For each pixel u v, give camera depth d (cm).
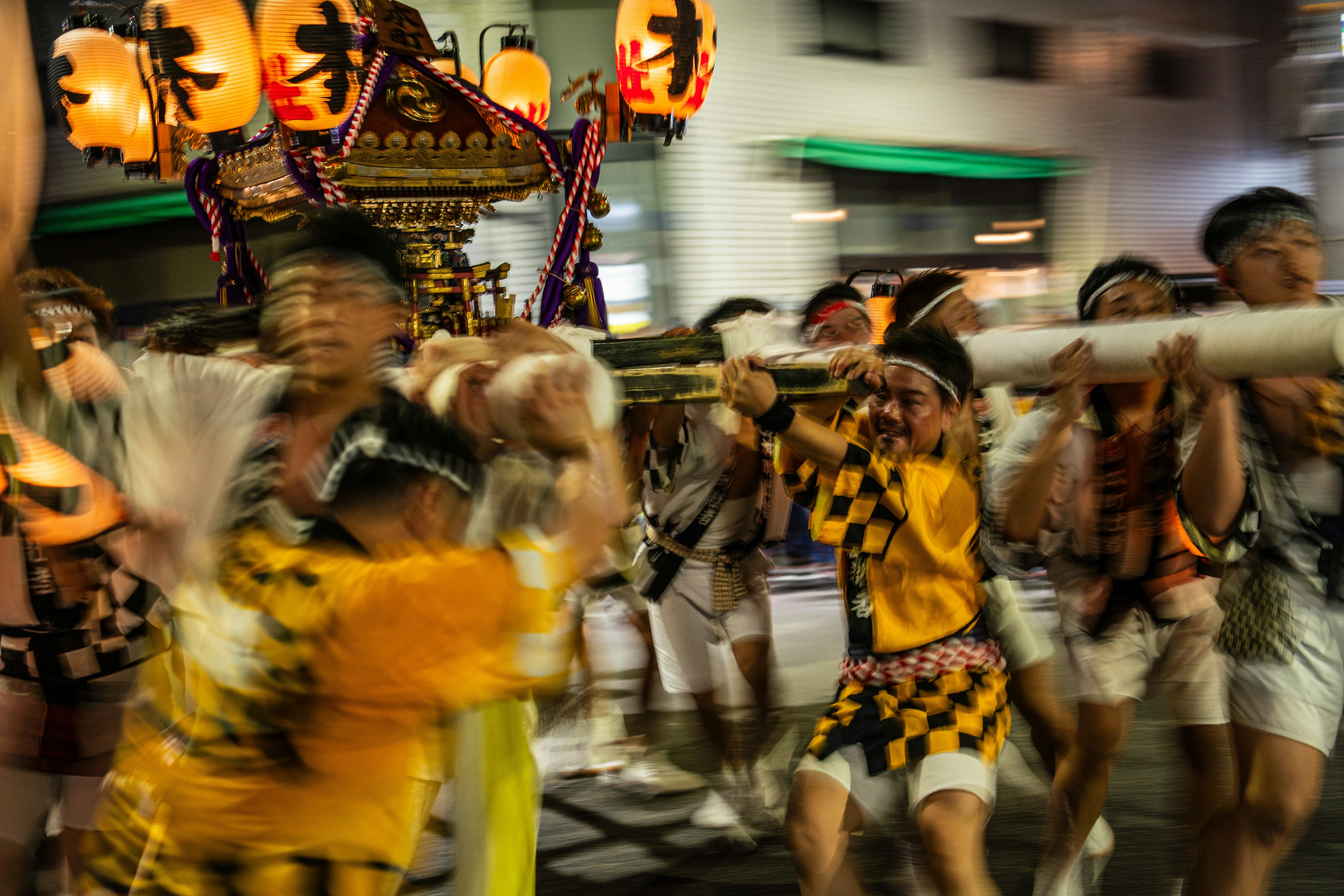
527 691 151
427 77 351
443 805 253
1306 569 234
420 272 354
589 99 391
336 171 328
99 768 239
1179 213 1533
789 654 588
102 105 378
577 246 371
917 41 1228
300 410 176
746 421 362
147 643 242
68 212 1121
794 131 1118
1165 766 424
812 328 345
